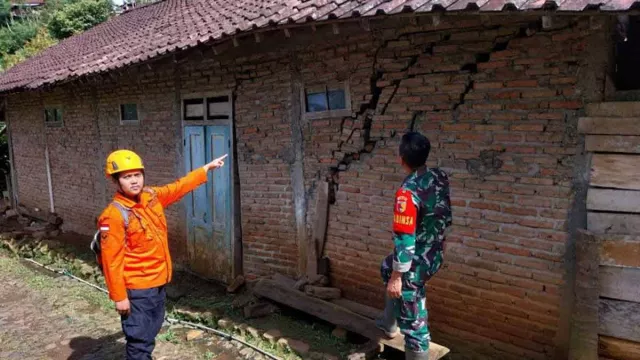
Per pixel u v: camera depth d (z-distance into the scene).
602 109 3.28
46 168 10.60
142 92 7.36
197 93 6.40
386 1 3.45
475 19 3.60
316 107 5.13
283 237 5.64
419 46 4.16
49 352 4.73
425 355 3.38
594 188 3.35
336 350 4.34
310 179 5.27
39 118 10.59
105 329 5.20
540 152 3.63
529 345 3.86
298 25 3.93
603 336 3.37
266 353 4.35
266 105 5.57
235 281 6.10
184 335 4.94
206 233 6.62
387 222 4.64
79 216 9.76
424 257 3.24
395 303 3.45
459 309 4.24
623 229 3.28
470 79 3.92
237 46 4.81
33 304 5.95
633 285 3.21
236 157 6.04
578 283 3.39
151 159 7.41
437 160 4.20
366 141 4.73
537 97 3.60
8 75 11.20
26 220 11.06
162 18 8.29
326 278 5.20
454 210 4.14
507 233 3.87
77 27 21.97
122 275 3.39
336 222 5.11
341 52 4.74
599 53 3.29
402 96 4.36
